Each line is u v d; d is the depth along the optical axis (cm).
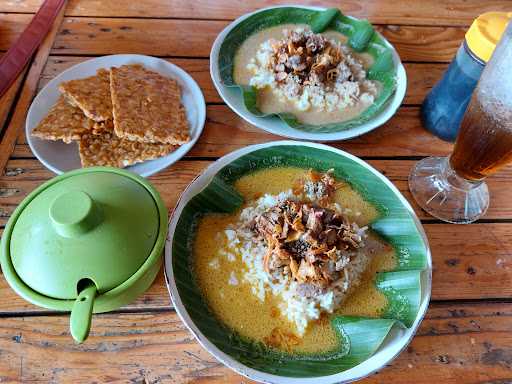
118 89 40
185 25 49
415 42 50
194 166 39
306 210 33
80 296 24
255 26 48
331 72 44
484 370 30
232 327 30
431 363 30
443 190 38
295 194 36
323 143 41
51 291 25
